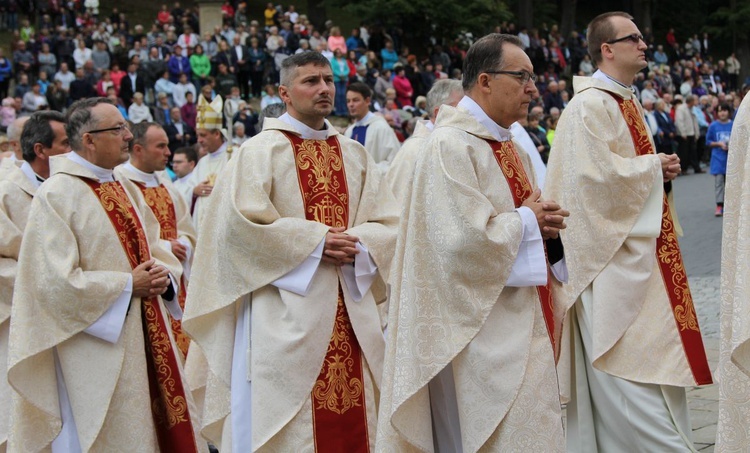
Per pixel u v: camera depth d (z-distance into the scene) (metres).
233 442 5.05
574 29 40.22
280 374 4.93
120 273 5.32
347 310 5.09
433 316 4.14
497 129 4.34
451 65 30.00
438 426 4.35
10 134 7.11
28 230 5.31
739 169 4.26
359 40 27.58
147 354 5.50
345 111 23.19
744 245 4.07
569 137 5.65
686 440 5.36
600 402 5.52
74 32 25.42
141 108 19.98
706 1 47.25
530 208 4.18
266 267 4.99
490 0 34.62
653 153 5.77
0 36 29.58
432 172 4.17
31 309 5.27
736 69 39.38
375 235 5.16
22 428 5.39
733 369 4.23
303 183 5.18
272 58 24.89
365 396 5.10
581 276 5.50
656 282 5.54
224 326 5.23
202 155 10.14
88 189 5.42
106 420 5.25
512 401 4.04
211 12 28.38
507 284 4.09
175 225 7.85
